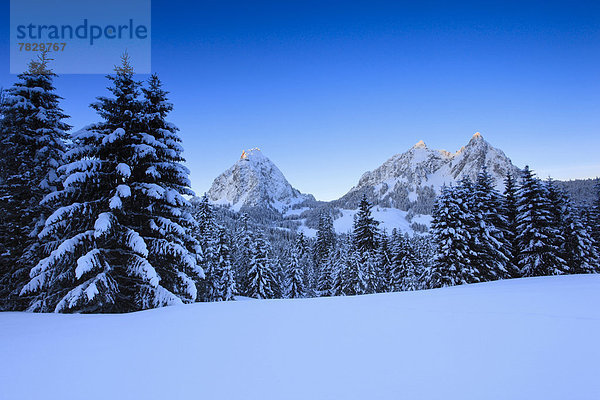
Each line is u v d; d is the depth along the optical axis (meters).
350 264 37.84
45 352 4.77
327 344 4.58
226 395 3.14
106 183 13.05
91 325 6.57
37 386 3.54
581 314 5.69
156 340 5.17
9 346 5.12
